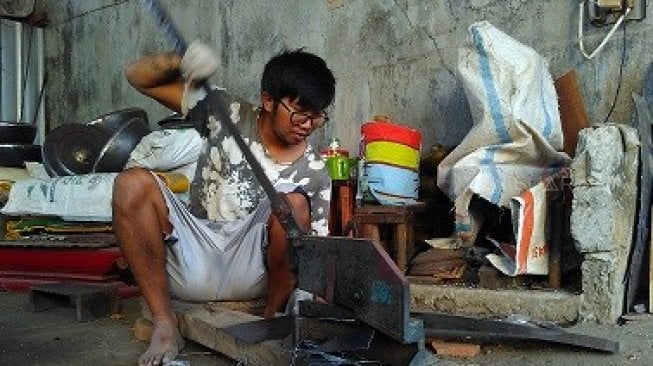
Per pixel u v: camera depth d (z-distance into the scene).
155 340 2.28
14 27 7.70
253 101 5.66
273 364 2.02
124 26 6.93
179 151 4.68
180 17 6.23
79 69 7.50
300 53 2.29
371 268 1.68
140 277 2.38
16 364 2.41
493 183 3.28
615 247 2.78
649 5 3.58
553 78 3.93
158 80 2.54
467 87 3.49
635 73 3.63
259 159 2.54
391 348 1.79
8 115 7.68
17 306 3.73
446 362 2.07
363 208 3.75
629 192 2.90
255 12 5.59
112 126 5.90
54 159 5.60
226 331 2.22
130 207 2.32
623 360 2.27
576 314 2.84
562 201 3.03
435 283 3.25
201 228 2.45
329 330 1.98
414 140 3.89
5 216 5.27
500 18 4.15
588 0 3.77
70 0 7.52
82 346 2.66
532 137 3.36
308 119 2.26
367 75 4.86
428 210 3.96
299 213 2.41
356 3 4.89
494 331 2.35
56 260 4.24
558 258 3.03
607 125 2.87
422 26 4.54
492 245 3.50
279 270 2.48
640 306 2.96
